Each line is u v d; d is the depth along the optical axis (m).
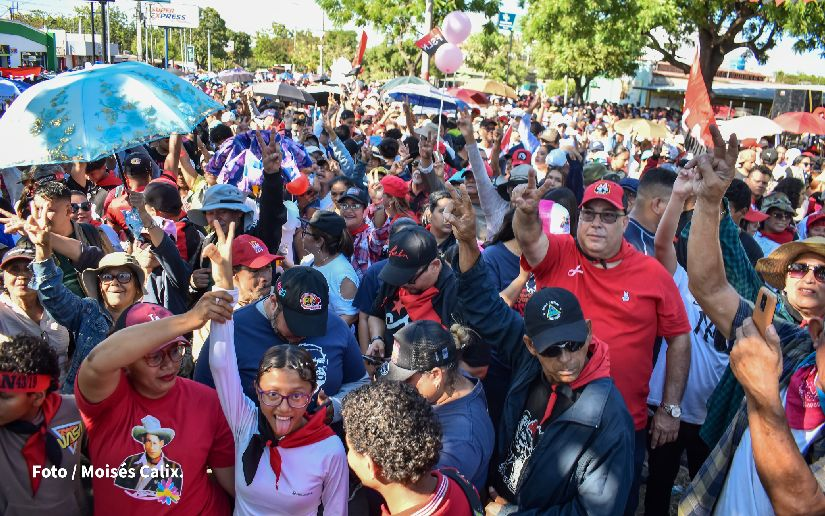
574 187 8.28
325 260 4.95
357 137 13.34
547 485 2.84
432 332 3.02
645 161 11.25
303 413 2.74
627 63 38.84
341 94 19.72
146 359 2.65
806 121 15.29
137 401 2.75
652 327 3.57
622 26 23.33
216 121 14.58
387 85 10.81
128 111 3.65
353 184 6.34
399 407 2.36
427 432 2.34
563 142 9.36
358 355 3.70
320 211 5.00
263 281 3.95
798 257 2.68
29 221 3.37
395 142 9.81
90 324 3.61
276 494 2.69
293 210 6.01
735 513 2.51
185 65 60.69
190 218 5.22
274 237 4.96
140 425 2.71
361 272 6.24
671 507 4.76
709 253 2.72
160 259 4.48
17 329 3.63
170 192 5.40
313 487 2.72
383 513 2.49
